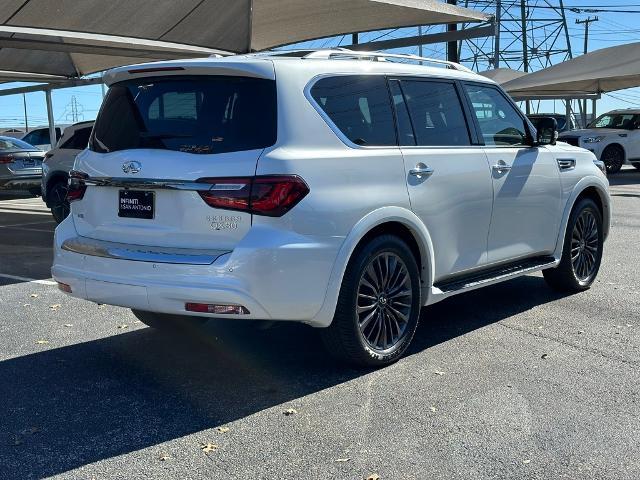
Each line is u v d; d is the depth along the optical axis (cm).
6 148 1580
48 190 1208
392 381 456
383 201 455
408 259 483
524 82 2442
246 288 398
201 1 1168
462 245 532
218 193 405
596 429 384
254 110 422
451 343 534
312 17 1380
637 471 338
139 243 435
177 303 411
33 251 958
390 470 341
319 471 341
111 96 480
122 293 427
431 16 1371
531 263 619
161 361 501
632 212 1313
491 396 430
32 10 1077
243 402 426
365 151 454
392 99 494
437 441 371
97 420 402
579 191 656
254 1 1262
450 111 541
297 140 421
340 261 429
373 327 469
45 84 2106
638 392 435
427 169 493
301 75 439
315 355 509
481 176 542
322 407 416
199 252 410
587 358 497
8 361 502
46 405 424
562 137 2248
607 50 2230
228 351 520
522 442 369
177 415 409
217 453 361
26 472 343
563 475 335
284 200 403
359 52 500
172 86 450
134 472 342
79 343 542
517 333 558
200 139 425
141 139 444
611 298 666
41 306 652
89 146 483
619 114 2281
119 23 1201
